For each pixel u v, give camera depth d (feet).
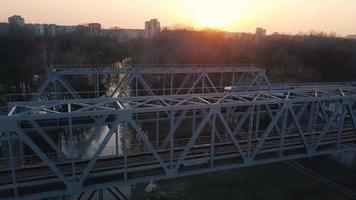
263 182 117.08
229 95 80.43
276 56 288.71
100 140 144.46
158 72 139.13
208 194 107.34
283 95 86.79
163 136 145.89
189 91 156.25
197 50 275.80
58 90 135.64
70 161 67.82
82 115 57.31
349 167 131.95
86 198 98.17
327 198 108.88
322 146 93.66
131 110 60.03
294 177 121.90
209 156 76.23
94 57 267.80
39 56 232.94
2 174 63.72
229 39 338.34
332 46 318.45
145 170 69.67
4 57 216.33
